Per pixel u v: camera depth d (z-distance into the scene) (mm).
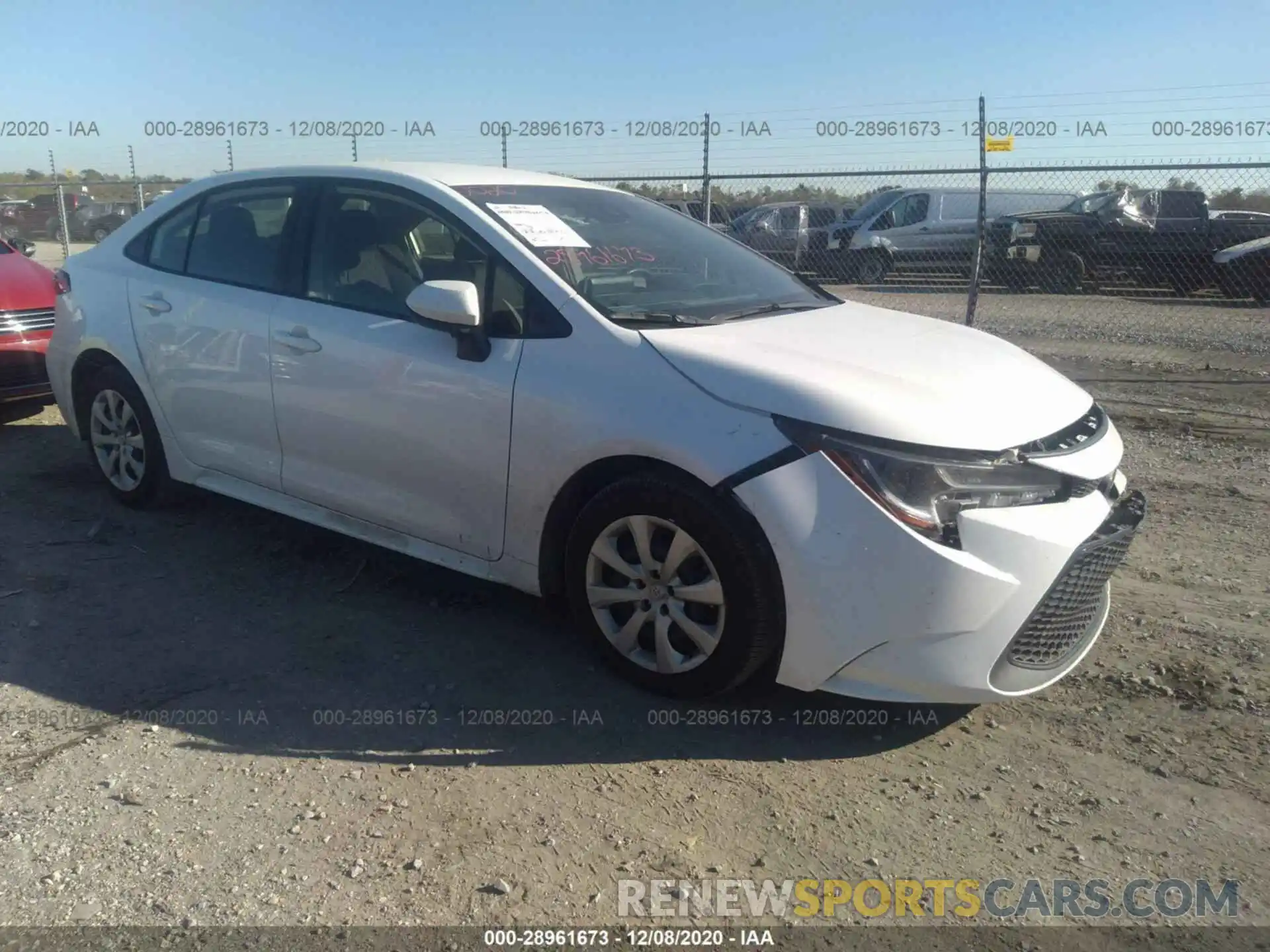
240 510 5055
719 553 2975
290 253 4129
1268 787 2881
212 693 3328
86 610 3924
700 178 10188
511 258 3516
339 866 2506
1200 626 3879
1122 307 13703
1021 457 2891
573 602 3398
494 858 2545
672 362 3109
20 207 19469
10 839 2594
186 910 2357
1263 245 13930
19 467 5789
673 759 2994
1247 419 7301
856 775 2939
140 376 4648
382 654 3604
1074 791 2871
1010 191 16797
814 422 2855
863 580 2807
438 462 3580
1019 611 2832
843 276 17234
